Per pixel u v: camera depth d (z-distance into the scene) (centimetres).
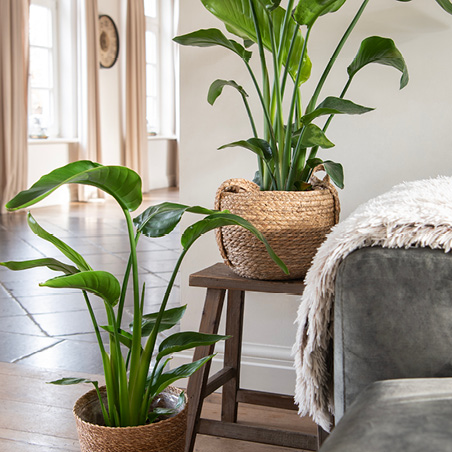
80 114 780
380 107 201
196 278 170
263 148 163
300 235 157
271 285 161
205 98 218
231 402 195
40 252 463
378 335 110
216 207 167
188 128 221
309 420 202
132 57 848
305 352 131
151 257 457
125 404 136
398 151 200
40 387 223
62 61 774
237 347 194
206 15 214
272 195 157
